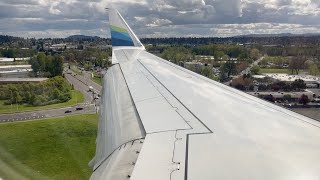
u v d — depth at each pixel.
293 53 197.62
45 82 82.81
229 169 4.74
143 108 8.95
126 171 5.15
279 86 89.50
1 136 35.69
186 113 8.02
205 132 6.46
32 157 26.27
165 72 14.47
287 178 4.48
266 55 192.38
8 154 25.97
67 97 75.00
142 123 7.53
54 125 44.00
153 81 12.56
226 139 6.00
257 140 5.94
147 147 5.75
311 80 101.19
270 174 4.58
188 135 6.30
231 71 120.31
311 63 145.25
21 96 71.69
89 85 99.12
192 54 190.25
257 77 106.19
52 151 29.00
